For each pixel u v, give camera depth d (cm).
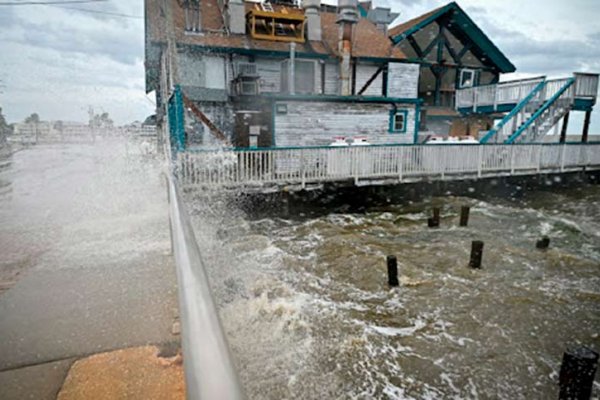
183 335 93
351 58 1933
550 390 461
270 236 1045
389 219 1270
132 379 225
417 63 2064
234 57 1767
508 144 1543
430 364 502
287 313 600
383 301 677
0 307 319
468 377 479
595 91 1994
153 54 1908
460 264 862
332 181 1276
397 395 443
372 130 1784
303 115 1667
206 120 1371
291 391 427
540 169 1644
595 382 479
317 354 502
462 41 2622
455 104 2544
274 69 1873
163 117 1666
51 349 258
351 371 478
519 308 657
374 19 2673
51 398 211
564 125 2056
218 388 70
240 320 557
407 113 1825
